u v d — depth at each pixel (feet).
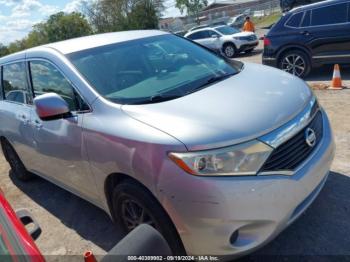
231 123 7.84
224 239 7.39
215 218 7.29
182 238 7.85
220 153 7.38
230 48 53.11
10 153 15.80
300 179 7.99
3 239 5.11
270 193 7.50
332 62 26.40
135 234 5.96
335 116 17.90
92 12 151.43
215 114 8.16
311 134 8.72
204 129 7.70
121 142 8.43
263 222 7.53
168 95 9.44
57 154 10.99
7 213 5.94
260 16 132.77
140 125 8.32
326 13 26.04
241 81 10.25
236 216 7.30
